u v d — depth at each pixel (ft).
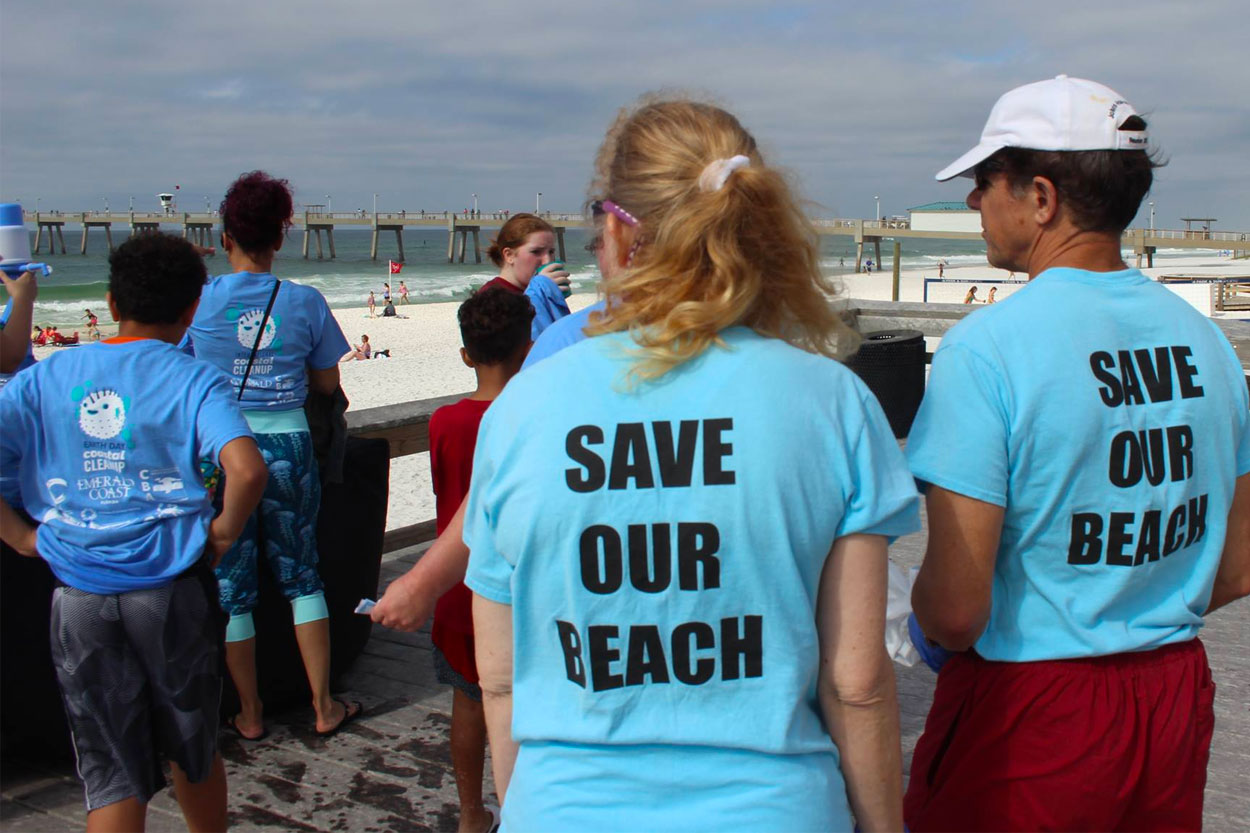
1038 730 4.68
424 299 178.81
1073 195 4.69
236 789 9.00
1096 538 4.58
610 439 3.50
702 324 3.48
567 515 3.49
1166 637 4.71
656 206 3.65
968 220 268.82
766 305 3.74
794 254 3.70
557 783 3.56
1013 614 4.75
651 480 3.46
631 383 3.52
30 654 8.93
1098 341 4.56
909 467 4.66
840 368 3.68
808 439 3.49
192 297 7.16
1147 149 4.69
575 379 3.61
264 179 9.64
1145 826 4.86
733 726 3.50
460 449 7.95
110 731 6.82
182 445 6.89
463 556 5.96
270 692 10.28
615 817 3.48
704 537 3.44
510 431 3.63
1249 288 100.73
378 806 8.75
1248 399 4.95
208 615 7.06
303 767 9.39
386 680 11.25
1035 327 4.54
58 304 155.02
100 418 6.77
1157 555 4.65
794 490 3.45
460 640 7.82
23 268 9.25
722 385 3.51
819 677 3.66
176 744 6.97
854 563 3.59
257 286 9.57
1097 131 4.60
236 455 6.87
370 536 10.98
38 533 6.89
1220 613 12.35
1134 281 4.78
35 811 8.64
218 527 7.03
